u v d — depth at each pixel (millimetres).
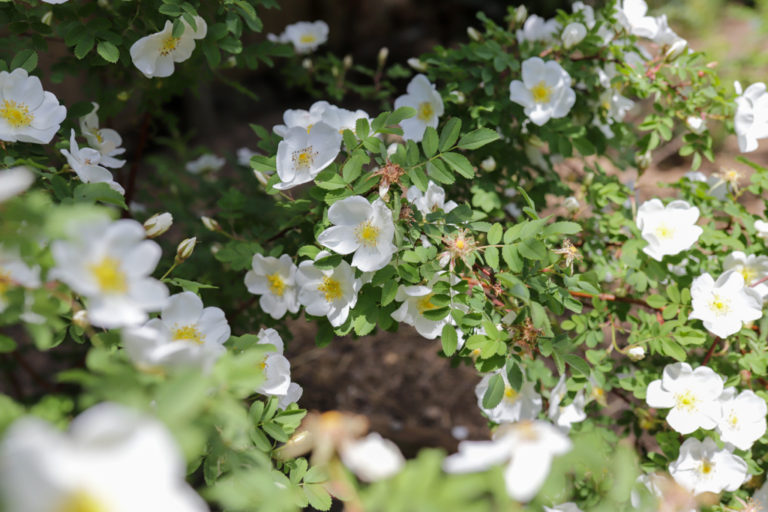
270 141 902
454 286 807
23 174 576
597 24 955
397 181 812
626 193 992
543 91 936
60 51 1268
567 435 909
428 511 593
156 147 1885
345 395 1277
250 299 1046
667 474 856
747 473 858
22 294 657
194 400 599
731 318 853
